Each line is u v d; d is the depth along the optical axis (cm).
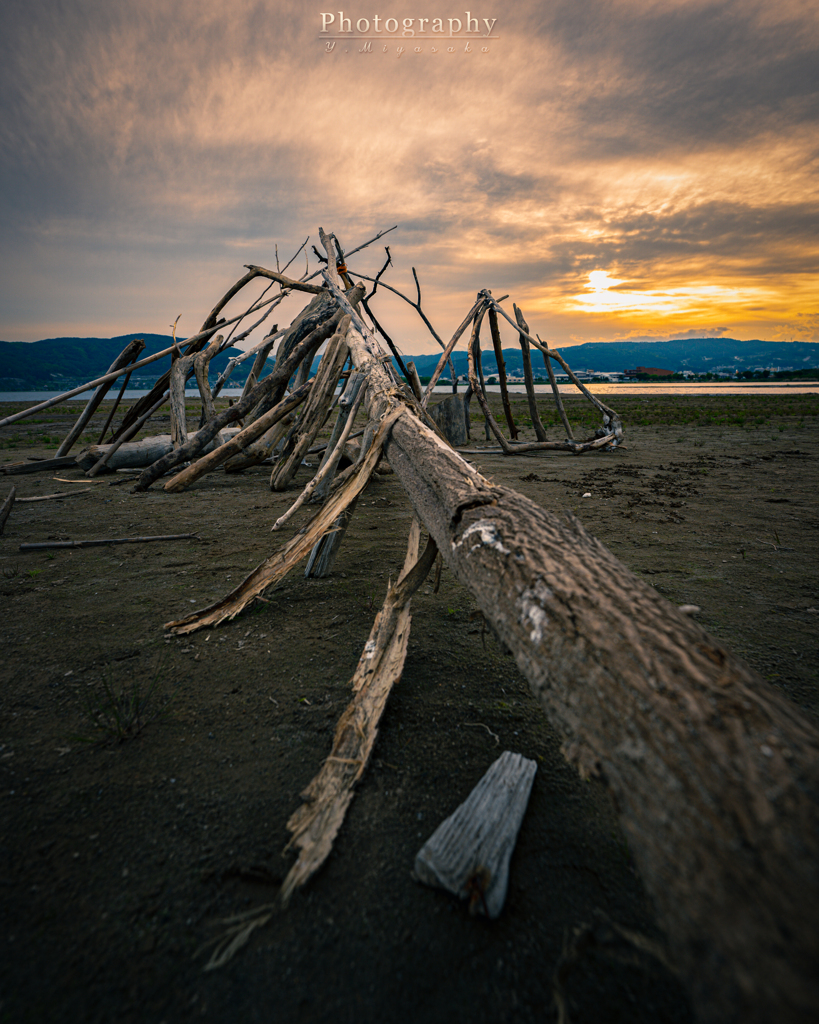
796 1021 69
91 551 460
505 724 219
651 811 100
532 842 158
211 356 834
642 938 110
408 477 293
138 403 897
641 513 578
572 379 1200
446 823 153
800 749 95
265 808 173
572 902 139
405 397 429
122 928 132
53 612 331
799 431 1500
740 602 340
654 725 107
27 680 251
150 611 334
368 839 160
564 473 857
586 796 178
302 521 554
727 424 1766
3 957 124
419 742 207
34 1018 110
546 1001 114
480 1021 110
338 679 253
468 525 203
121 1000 115
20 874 147
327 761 186
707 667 116
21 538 501
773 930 76
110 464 878
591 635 131
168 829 163
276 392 730
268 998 115
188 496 700
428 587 381
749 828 86
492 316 1109
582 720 122
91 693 241
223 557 442
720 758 96
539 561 166
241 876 147
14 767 191
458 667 266
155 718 221
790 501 634
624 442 1315
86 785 182
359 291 736
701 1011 81
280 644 291
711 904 85
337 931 131
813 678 248
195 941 129
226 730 214
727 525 529
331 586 379
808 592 356
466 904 139
